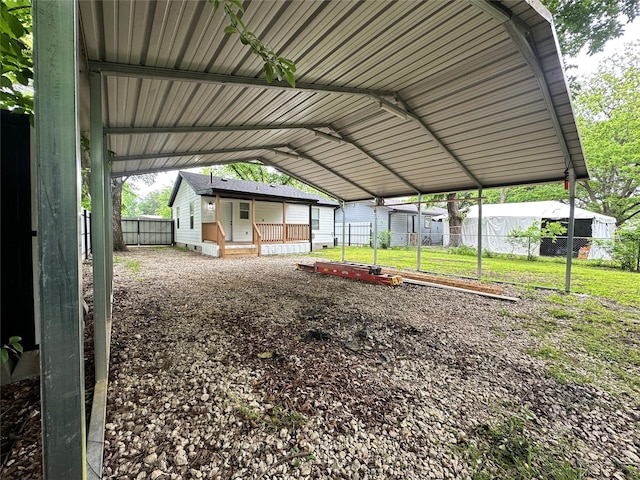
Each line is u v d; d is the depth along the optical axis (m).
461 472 1.44
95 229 2.14
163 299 4.58
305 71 3.30
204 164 7.33
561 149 4.89
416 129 5.30
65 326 0.71
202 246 11.91
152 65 2.62
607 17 6.88
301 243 13.38
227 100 3.62
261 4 2.12
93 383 2.14
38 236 0.68
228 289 5.38
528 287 5.97
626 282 6.62
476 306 4.55
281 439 1.63
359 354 2.75
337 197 10.14
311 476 1.39
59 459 0.71
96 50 2.29
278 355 2.68
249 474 1.39
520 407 1.98
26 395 1.97
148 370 2.36
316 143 6.49
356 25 2.60
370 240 17.84
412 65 3.42
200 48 2.49
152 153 5.50
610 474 1.45
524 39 3.02
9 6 1.91
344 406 1.94
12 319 2.16
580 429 1.78
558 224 10.72
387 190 8.75
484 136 5.08
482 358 2.71
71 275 0.71
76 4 0.71
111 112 3.50
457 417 1.86
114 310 3.96
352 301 4.72
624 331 3.47
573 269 8.82
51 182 0.68
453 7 2.50
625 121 12.39
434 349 2.90
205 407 1.89
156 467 1.41
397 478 1.40
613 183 13.80
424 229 22.77
